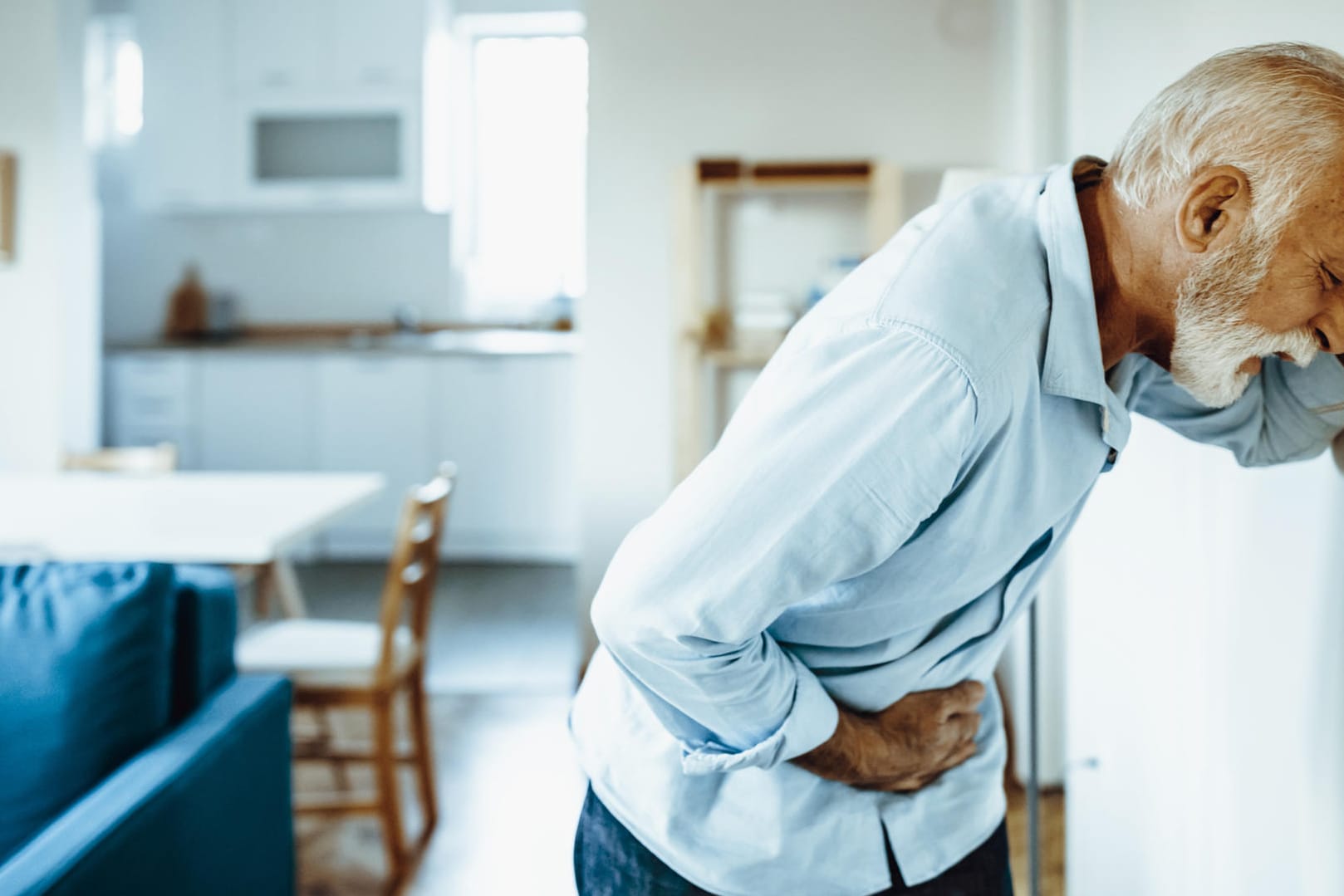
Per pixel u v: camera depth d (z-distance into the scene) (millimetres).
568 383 5809
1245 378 972
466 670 4191
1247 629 1414
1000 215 984
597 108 4012
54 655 1610
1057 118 3238
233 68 5996
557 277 6547
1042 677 3115
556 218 6531
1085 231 979
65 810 1575
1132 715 1862
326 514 2633
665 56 4008
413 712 2850
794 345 962
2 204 4664
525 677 4102
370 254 6539
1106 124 2043
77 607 1637
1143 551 1797
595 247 4031
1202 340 924
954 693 1104
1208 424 1190
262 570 3297
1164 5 1723
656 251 4023
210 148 6031
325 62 5957
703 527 889
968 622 1071
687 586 893
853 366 890
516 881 2598
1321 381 1128
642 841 1104
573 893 2545
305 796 3047
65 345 4906
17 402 4711
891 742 1063
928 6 3975
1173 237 904
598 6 4000
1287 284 876
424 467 5898
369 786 3148
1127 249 943
